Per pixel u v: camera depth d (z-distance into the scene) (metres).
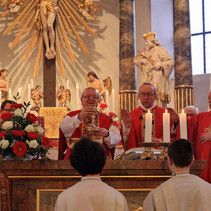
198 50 12.78
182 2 10.40
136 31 11.70
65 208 2.71
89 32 11.54
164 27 12.03
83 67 11.51
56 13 11.08
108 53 11.52
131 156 4.26
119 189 3.86
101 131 4.44
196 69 12.70
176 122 4.72
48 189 3.87
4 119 4.25
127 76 10.43
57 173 3.85
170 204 2.88
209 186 2.92
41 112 8.20
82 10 11.31
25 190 3.88
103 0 11.70
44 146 4.16
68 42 11.41
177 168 3.01
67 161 3.84
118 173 3.84
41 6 10.93
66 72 11.38
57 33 11.28
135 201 3.87
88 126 4.47
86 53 11.51
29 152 4.06
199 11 12.90
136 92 10.48
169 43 12.01
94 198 2.72
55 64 10.79
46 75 10.71
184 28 10.31
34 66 11.32
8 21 11.43
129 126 5.00
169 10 12.17
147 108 5.69
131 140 5.36
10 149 4.06
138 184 3.88
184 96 10.05
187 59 10.21
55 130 8.14
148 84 5.66
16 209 3.87
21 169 3.84
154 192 2.98
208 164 5.07
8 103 5.39
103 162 2.84
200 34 12.83
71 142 4.42
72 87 11.37
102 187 2.78
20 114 4.24
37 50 11.34
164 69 9.78
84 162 2.80
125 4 10.71
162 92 9.70
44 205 3.86
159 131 5.55
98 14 11.66
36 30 11.22
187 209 2.84
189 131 5.30
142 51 10.13
